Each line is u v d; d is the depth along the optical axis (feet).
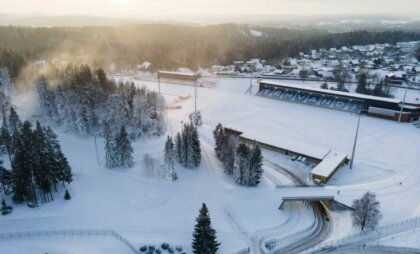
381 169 284.41
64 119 312.91
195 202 222.07
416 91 531.09
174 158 265.75
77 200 216.74
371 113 417.90
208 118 400.26
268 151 313.94
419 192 241.55
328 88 535.60
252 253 176.24
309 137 350.43
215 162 277.03
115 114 304.91
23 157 200.03
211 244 161.99
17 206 207.92
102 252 170.60
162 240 183.32
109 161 254.47
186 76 574.97
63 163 221.25
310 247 180.96
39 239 181.47
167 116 381.19
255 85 563.89
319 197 223.30
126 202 218.18
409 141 341.41
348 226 200.03
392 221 200.03
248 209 215.72
